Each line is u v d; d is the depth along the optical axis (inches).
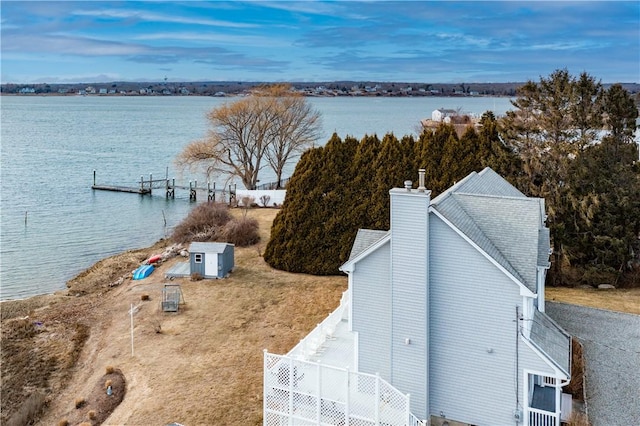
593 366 831.7
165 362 930.1
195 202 2544.3
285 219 1441.9
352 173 1438.2
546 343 677.3
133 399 826.8
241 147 2253.9
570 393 742.5
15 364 988.6
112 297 1288.1
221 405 790.5
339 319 949.8
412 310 679.7
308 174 1450.5
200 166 2664.9
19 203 2393.0
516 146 1422.2
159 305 1179.9
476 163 1401.3
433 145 1428.4
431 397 703.1
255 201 2142.0
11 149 4249.5
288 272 1411.2
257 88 2500.0
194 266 1354.6
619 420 686.5
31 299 1305.4
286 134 2310.5
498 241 711.7
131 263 1565.0
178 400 808.3
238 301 1200.2
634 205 1250.6
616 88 1529.3
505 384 661.3
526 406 652.7
